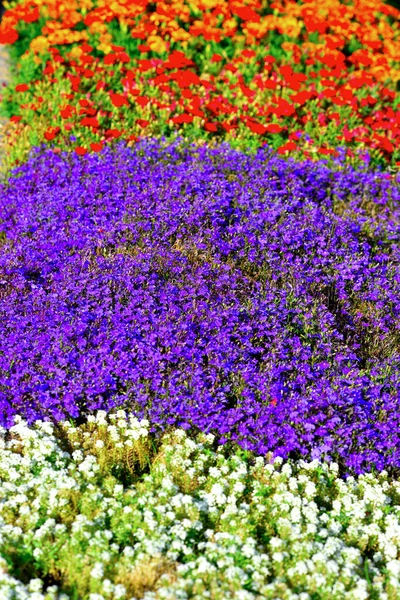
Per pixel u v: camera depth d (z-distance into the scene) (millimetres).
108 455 2146
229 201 2582
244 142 2891
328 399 2217
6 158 2842
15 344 2258
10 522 2014
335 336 2338
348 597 1890
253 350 2279
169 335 2275
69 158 2754
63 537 1975
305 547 1986
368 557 2045
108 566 1927
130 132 2885
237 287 2400
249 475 2129
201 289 2357
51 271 2416
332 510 2098
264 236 2500
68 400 2189
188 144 2832
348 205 2719
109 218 2557
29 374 2230
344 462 2186
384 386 2281
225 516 2031
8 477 2086
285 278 2439
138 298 2328
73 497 2045
